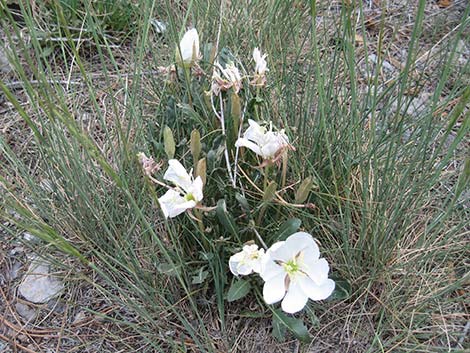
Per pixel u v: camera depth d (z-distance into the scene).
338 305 0.49
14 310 0.50
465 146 0.60
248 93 0.50
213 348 0.45
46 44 0.71
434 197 0.53
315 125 0.54
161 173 0.51
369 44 0.75
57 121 0.57
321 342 0.47
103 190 0.52
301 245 0.39
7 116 0.65
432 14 0.76
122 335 0.48
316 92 0.60
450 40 0.56
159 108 0.55
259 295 0.47
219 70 0.54
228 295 0.45
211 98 0.47
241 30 0.66
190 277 0.48
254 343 0.47
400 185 0.47
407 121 0.55
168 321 0.48
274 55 0.59
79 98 0.66
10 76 0.69
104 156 0.56
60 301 0.50
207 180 0.48
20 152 0.61
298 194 0.43
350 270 0.49
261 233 0.48
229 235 0.48
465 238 0.52
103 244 0.52
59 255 0.53
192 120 0.52
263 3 0.69
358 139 0.48
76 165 0.51
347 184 0.49
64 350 0.47
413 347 0.46
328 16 0.70
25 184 0.57
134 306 0.44
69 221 0.53
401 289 0.49
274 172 0.47
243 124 0.50
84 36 0.72
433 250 0.49
